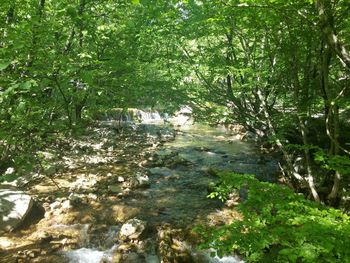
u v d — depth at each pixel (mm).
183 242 7859
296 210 4250
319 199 7953
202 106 16016
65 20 7059
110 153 15555
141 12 12906
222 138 20422
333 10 5895
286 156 9812
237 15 8039
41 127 5914
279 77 11711
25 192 9141
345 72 8344
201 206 9883
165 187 11461
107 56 13180
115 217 8984
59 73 5090
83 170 12609
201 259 7305
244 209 4422
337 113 6910
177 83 15125
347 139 10141
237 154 16109
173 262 7031
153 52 14930
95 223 8586
